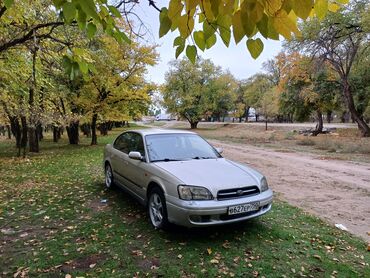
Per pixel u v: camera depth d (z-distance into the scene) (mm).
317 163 12188
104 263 3562
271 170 10516
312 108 29781
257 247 4020
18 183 8062
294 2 907
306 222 5055
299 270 3463
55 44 4367
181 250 3883
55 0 1330
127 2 2088
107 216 5188
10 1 1471
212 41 1245
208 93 49062
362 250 4066
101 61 15141
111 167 6832
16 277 3287
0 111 13781
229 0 995
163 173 4484
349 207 6074
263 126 40969
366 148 16156
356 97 26906
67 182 8070
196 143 5902
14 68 7844
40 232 4527
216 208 3977
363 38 18188
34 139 17250
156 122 82438
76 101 18078
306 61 21828
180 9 1111
